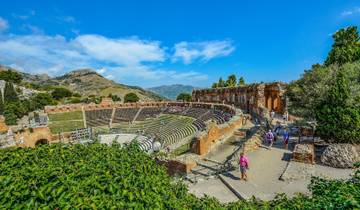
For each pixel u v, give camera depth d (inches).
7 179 211.0
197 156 965.8
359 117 813.9
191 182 761.6
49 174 219.3
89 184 217.9
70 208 186.1
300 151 811.4
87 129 2384.4
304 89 1346.0
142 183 242.4
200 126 1760.6
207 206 296.4
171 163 891.4
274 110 2074.3
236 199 625.0
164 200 237.3
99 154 289.9
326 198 277.4
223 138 1219.2
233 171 788.0
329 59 1617.9
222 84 3614.7
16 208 183.8
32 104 3703.3
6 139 1886.1
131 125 2598.4
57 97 5108.3
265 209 318.3
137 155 310.3
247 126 1519.4
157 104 3191.4
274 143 1063.0
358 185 309.6
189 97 4778.5
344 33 1819.6
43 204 188.9
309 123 1208.8
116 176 236.8
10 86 3826.3
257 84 1959.9
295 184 659.4
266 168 786.8
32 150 285.0
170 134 1914.4
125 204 204.8
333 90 858.1
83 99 5078.7
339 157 749.3
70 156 278.4
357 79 1111.0
